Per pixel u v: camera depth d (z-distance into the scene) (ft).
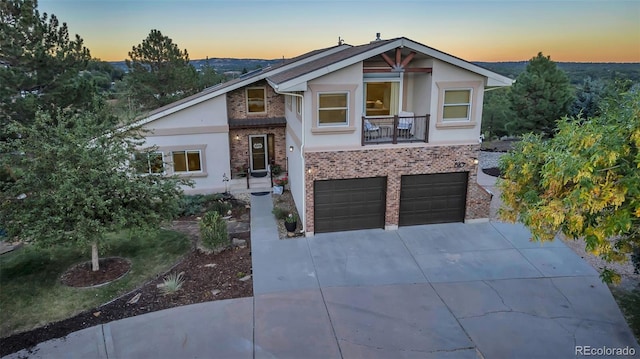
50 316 30.50
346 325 29.04
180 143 58.85
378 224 46.83
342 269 37.58
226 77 156.04
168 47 104.17
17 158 32.63
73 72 57.62
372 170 44.50
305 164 43.16
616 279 25.36
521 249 41.29
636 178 19.90
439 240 43.68
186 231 47.65
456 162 45.85
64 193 30.53
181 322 29.55
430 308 31.07
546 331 28.07
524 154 29.60
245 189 60.34
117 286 34.86
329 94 42.01
